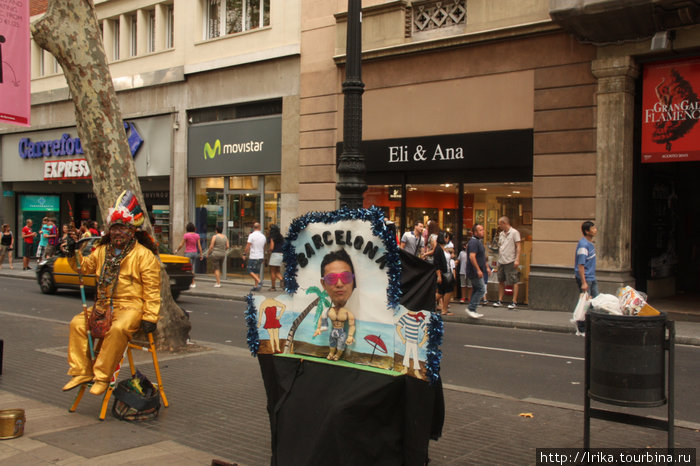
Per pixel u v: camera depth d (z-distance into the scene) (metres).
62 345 9.73
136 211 6.19
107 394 5.92
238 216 21.78
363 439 4.15
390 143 17.28
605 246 13.73
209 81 22.17
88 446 5.12
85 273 6.26
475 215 16.16
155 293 6.07
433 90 16.58
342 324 4.50
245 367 8.27
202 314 14.43
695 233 17.27
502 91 15.39
